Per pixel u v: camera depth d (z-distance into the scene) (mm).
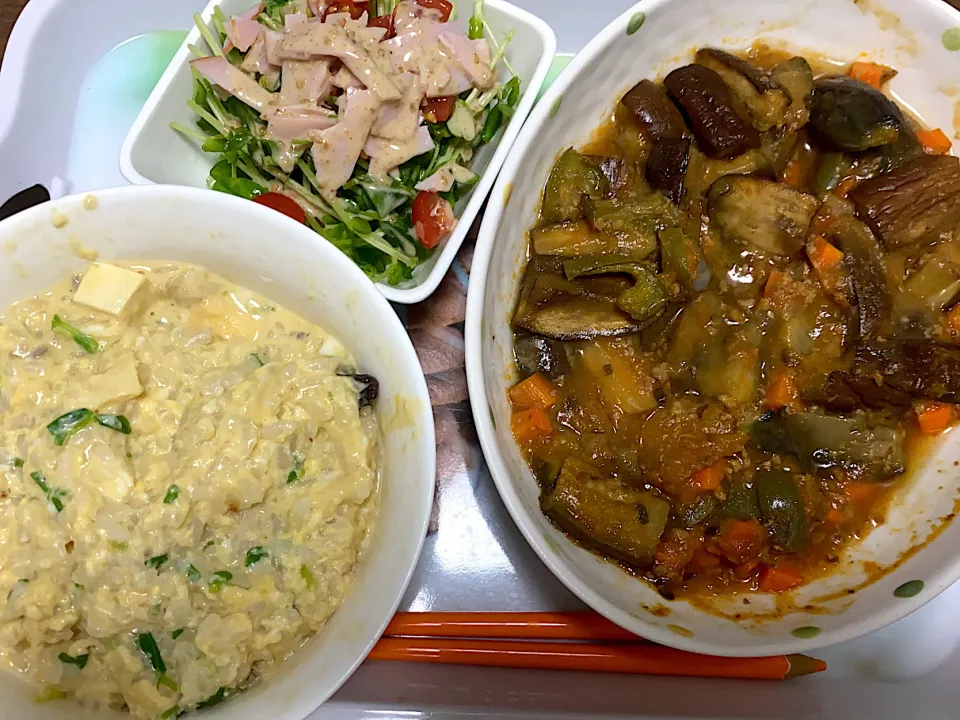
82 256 212
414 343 287
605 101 274
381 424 219
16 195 288
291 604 201
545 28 289
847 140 257
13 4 319
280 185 294
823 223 261
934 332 249
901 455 251
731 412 247
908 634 268
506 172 241
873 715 253
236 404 199
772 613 246
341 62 272
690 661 257
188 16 320
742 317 253
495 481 219
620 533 234
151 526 189
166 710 196
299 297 222
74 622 193
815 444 248
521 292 260
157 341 209
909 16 269
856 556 253
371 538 216
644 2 254
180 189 206
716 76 264
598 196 262
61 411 195
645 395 249
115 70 315
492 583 270
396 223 285
